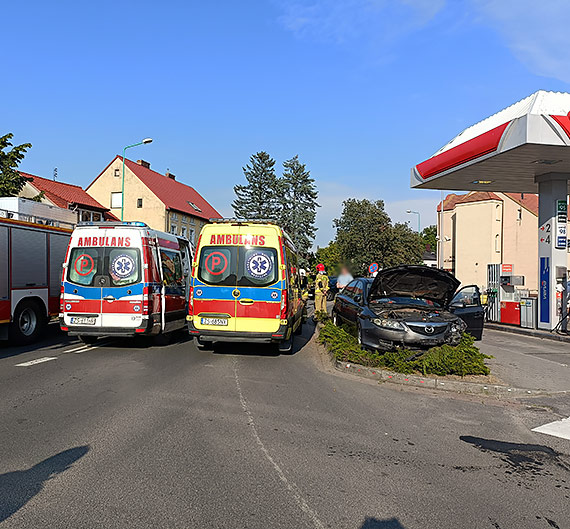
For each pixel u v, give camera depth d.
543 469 4.61
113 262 10.40
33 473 4.18
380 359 8.62
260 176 58.34
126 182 47.91
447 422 6.05
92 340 11.51
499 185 18.19
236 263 9.85
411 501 3.86
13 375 7.94
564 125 12.13
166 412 6.00
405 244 43.09
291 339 10.66
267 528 3.38
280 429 5.51
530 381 8.25
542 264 16.11
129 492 3.85
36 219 11.52
